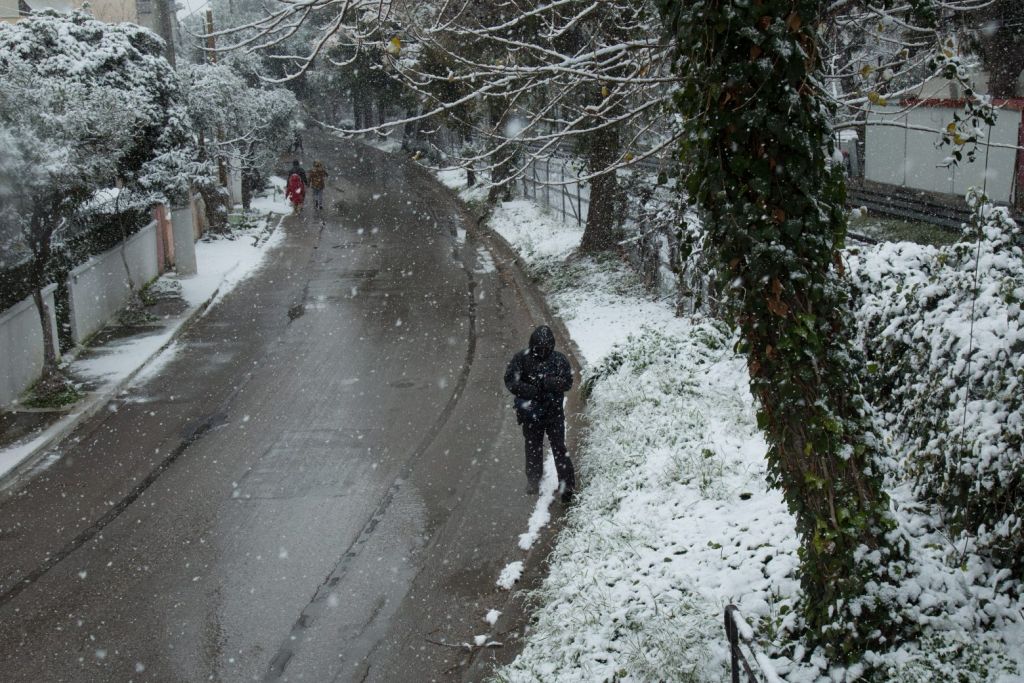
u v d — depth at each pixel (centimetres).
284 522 934
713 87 477
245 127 3194
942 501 655
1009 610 571
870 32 710
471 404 1292
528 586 782
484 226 3050
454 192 3962
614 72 750
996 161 1967
